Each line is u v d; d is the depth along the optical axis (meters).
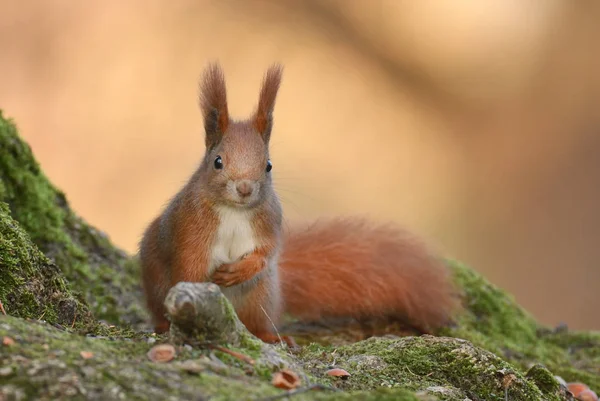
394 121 18.16
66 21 16.31
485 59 18.88
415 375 5.33
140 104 16.11
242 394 4.11
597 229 17.09
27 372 3.92
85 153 15.44
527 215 17.44
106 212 15.05
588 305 16.20
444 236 17.05
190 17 17.28
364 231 8.33
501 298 9.20
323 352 5.64
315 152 17.47
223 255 6.57
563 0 19.03
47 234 8.05
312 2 18.70
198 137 16.02
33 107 15.57
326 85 18.05
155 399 3.92
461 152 18.19
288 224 8.32
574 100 18.31
